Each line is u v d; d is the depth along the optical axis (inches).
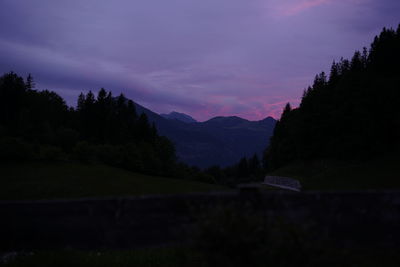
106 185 1349.7
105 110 3137.3
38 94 3046.3
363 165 1710.1
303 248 129.9
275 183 1905.8
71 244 161.5
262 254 129.6
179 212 165.0
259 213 154.9
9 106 2657.5
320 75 3272.6
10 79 2721.5
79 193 1133.1
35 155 1867.6
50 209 162.4
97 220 163.3
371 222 158.7
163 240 163.5
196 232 138.5
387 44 2667.3
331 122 2306.8
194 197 165.3
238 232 130.9
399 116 1889.8
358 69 2869.1
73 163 1941.4
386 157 1731.1
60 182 1334.9
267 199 159.9
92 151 2102.6
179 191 1307.8
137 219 164.1
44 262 178.7
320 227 157.0
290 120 3149.6
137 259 195.9
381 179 1197.7
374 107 2011.6
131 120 3395.7
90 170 1788.9
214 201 163.3
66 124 3100.4
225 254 131.0
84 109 3144.7
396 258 152.2
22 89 2792.8
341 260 140.2
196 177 2691.9
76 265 183.2
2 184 1254.9
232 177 4626.0
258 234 133.5
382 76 2471.7
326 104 2470.5
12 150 1798.7
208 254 133.0
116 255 204.4
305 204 159.2
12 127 2347.4
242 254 130.2
